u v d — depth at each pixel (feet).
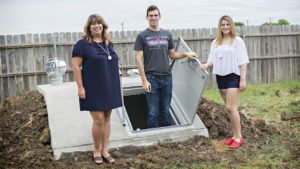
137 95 18.92
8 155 12.23
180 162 11.87
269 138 14.75
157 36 13.75
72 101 14.92
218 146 13.61
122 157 12.70
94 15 10.93
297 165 11.32
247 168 11.14
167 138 14.10
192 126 14.80
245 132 15.25
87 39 10.87
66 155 12.42
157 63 13.82
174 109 16.20
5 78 26.58
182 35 31.14
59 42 27.48
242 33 32.83
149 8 13.43
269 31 33.83
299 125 17.06
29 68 27.12
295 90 29.58
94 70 10.89
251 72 33.91
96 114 11.21
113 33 28.99
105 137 11.98
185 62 15.33
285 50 34.88
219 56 12.75
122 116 14.35
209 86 32.91
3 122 14.64
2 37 25.93
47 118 14.62
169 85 14.43
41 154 12.32
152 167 11.47
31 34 26.61
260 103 24.44
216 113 16.49
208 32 31.89
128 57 29.86
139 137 13.74
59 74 17.87
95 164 11.75
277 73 34.88
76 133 13.33
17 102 17.98
